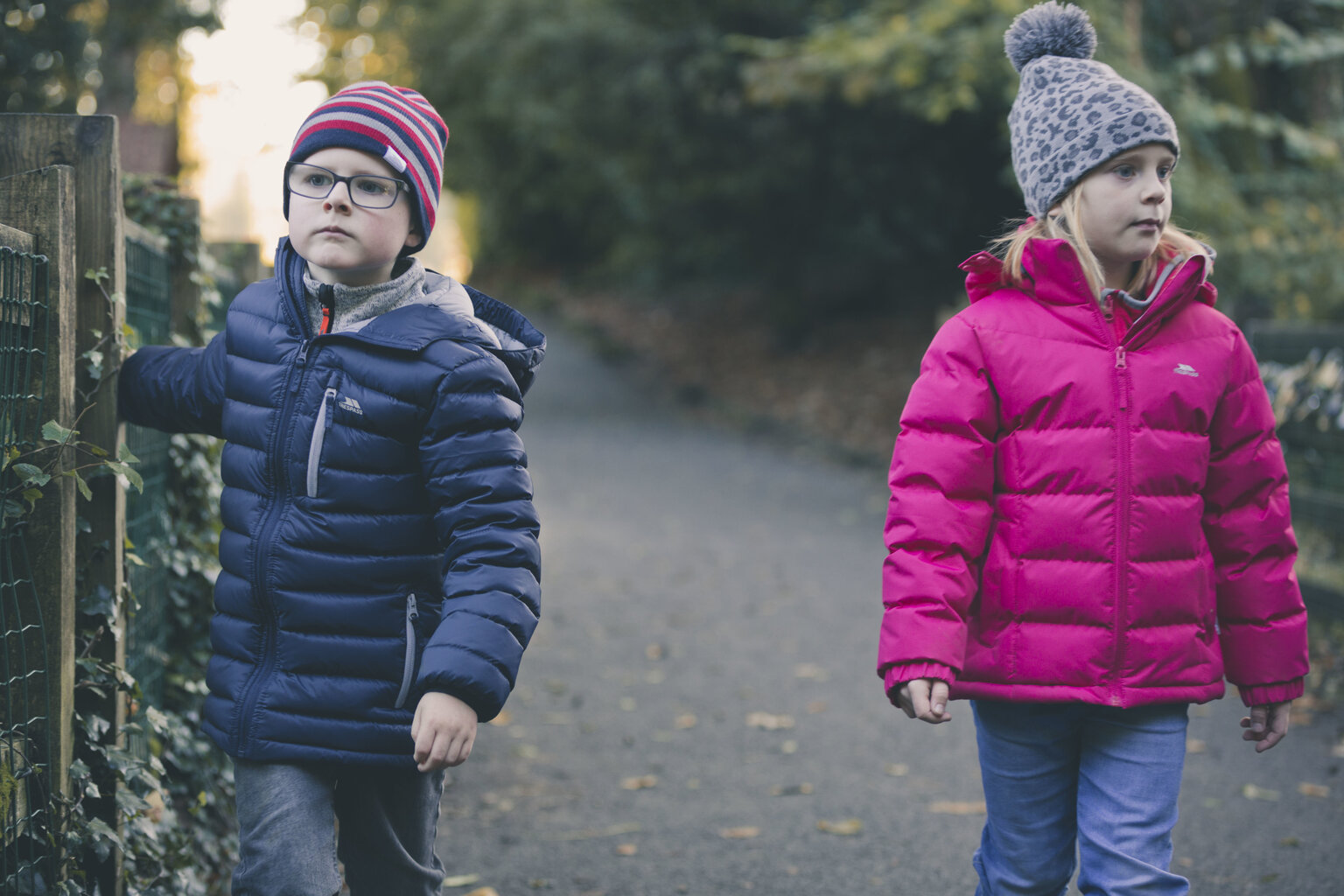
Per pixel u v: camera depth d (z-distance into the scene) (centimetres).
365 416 217
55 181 224
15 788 205
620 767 465
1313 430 655
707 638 679
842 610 749
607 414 1805
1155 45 1194
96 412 241
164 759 315
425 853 240
